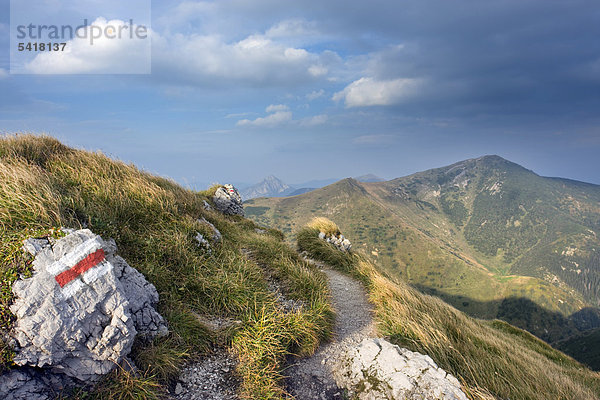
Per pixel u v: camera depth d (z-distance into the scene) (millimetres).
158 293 5453
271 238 11672
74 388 3594
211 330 5289
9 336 3344
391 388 4691
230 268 7039
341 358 5637
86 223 5637
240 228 12094
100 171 7934
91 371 3682
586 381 9820
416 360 5062
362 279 10414
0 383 3152
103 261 4086
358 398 4789
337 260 11844
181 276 6109
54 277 3684
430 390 4523
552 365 11062
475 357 6453
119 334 3832
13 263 3658
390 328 6863
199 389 4266
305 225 14203
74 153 8656
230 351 5070
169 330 4859
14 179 5430
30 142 7953
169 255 6340
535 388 6137
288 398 4527
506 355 7605
